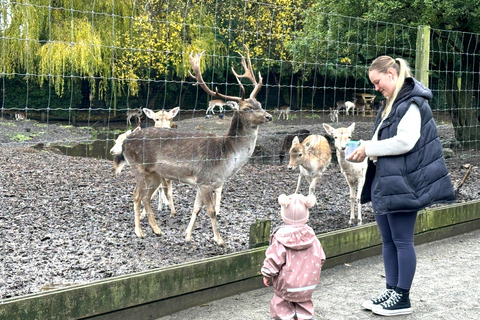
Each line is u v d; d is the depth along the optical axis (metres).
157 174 5.45
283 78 27.59
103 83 19.08
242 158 5.17
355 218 6.46
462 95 13.42
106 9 18.05
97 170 9.45
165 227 5.79
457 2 11.55
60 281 4.02
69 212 6.32
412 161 3.52
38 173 8.90
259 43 22.41
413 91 3.55
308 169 7.19
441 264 4.73
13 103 23.55
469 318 3.55
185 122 20.30
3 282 3.96
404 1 11.99
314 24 13.90
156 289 3.52
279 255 3.11
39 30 15.88
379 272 4.54
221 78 27.33
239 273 4.00
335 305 3.78
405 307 3.60
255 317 3.56
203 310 3.70
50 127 20.00
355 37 13.11
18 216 6.06
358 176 6.24
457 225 5.76
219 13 23.97
